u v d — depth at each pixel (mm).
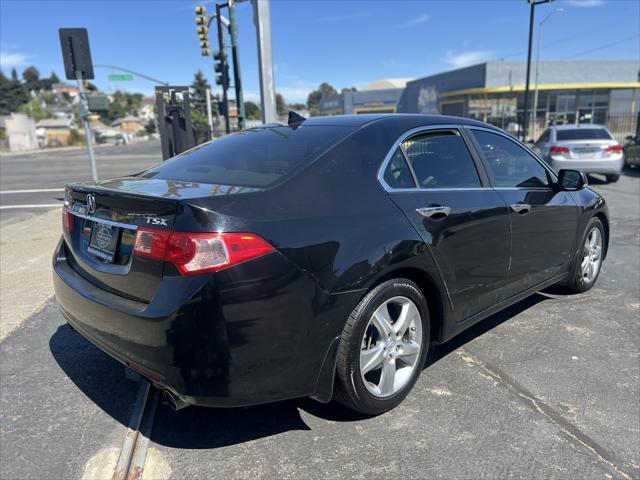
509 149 3945
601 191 12375
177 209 2266
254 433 2783
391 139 3062
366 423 2854
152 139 115750
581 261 4672
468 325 3389
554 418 2885
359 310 2621
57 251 3258
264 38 11930
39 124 111750
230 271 2209
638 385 3244
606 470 2467
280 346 2348
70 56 10672
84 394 3195
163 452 2631
